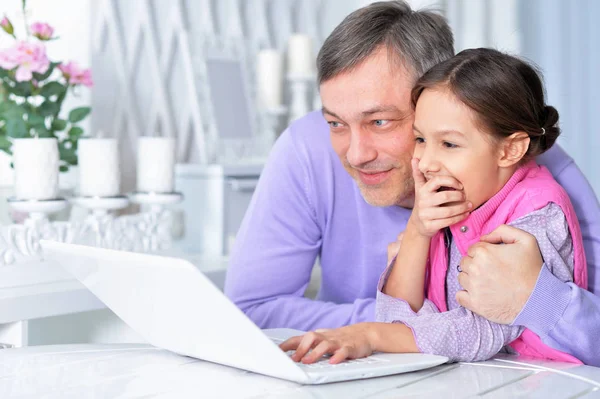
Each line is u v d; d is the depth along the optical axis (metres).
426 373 0.93
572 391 0.85
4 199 1.99
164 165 1.96
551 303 0.99
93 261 0.95
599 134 3.39
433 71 1.08
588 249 1.25
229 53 2.41
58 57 2.11
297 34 2.68
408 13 1.23
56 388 0.83
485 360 1.01
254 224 1.43
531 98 1.08
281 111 2.48
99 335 1.74
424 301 1.13
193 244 2.17
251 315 1.41
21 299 1.50
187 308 0.87
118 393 0.81
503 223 1.08
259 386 0.85
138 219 1.92
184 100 2.36
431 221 1.07
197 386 0.84
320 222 1.43
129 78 2.22
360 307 1.32
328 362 0.93
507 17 3.31
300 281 1.45
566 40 3.37
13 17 2.04
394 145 1.20
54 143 1.74
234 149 2.39
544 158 1.32
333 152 1.40
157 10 2.29
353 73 1.17
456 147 1.06
